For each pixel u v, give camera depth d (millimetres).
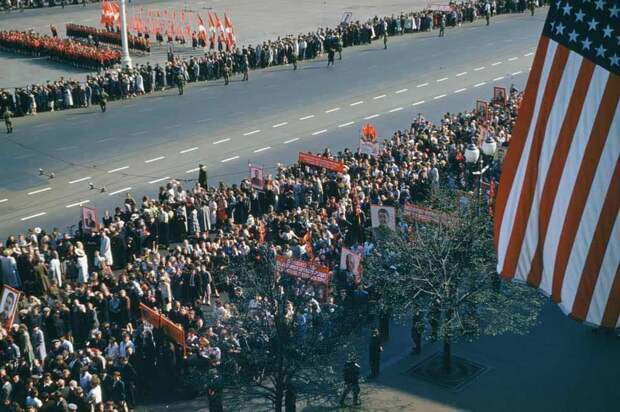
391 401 24625
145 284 27984
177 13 90125
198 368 23781
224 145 48188
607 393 24922
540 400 24594
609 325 16703
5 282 30625
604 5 16422
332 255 30656
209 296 30031
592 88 16578
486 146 27906
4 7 96312
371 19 80375
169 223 35812
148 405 24875
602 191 16516
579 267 16781
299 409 24219
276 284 22922
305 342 22391
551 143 17172
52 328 26906
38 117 54031
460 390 25188
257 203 37875
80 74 63844
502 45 72750
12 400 23500
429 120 52500
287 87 60281
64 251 32312
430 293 25094
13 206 40000
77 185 42500
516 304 27516
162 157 46375
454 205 28031
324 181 38281
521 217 17672
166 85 60438
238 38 76062
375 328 25969
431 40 75438
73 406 21609
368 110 54688
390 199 35062
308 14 88750
